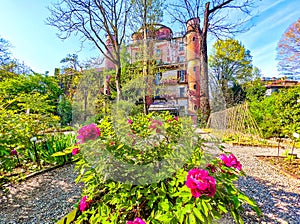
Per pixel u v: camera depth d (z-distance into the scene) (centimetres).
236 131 620
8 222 177
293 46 1191
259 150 498
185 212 90
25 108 402
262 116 686
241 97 1432
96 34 670
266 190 250
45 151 338
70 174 302
